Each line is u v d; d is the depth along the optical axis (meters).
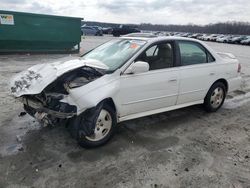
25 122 4.44
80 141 3.55
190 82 4.67
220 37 51.19
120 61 3.94
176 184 2.98
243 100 6.46
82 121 3.47
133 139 4.01
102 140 3.72
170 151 3.70
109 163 3.34
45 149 3.59
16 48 12.76
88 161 3.36
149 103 4.16
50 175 3.04
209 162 3.47
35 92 3.34
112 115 3.75
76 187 2.86
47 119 3.43
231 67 5.45
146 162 3.40
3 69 8.97
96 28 40.91
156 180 3.04
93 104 3.29
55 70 3.62
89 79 3.59
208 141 4.09
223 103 5.86
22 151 3.52
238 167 3.39
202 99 5.11
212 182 3.05
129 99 3.87
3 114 4.73
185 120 4.90
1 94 5.90
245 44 44.00
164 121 4.80
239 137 4.30
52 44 13.70
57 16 13.22
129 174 3.13
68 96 3.37
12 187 2.81
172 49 4.48
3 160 3.29
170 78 4.32
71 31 13.99
